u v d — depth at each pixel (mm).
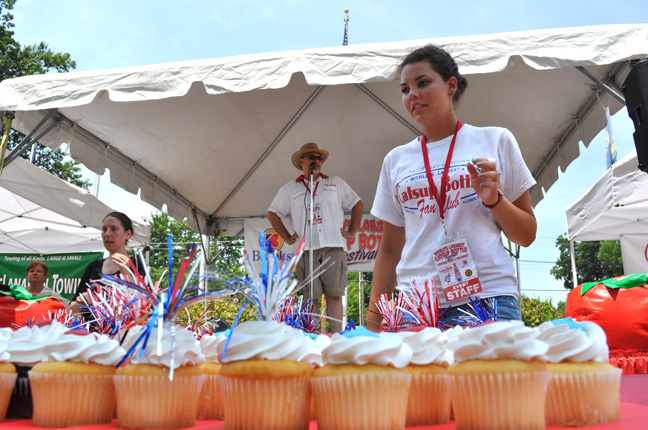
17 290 3105
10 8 15094
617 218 5781
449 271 1596
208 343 1155
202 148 5039
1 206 6422
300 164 4484
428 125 1780
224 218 6469
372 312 1878
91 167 4566
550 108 4312
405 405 868
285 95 4621
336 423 836
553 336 962
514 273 1624
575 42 2984
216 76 3301
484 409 834
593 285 4086
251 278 990
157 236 32031
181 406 906
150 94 3344
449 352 1079
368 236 6180
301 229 4191
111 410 990
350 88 4668
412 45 3160
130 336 1002
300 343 905
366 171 5898
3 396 962
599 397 904
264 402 835
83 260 7410
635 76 2520
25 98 3471
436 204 1678
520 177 1648
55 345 962
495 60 3025
